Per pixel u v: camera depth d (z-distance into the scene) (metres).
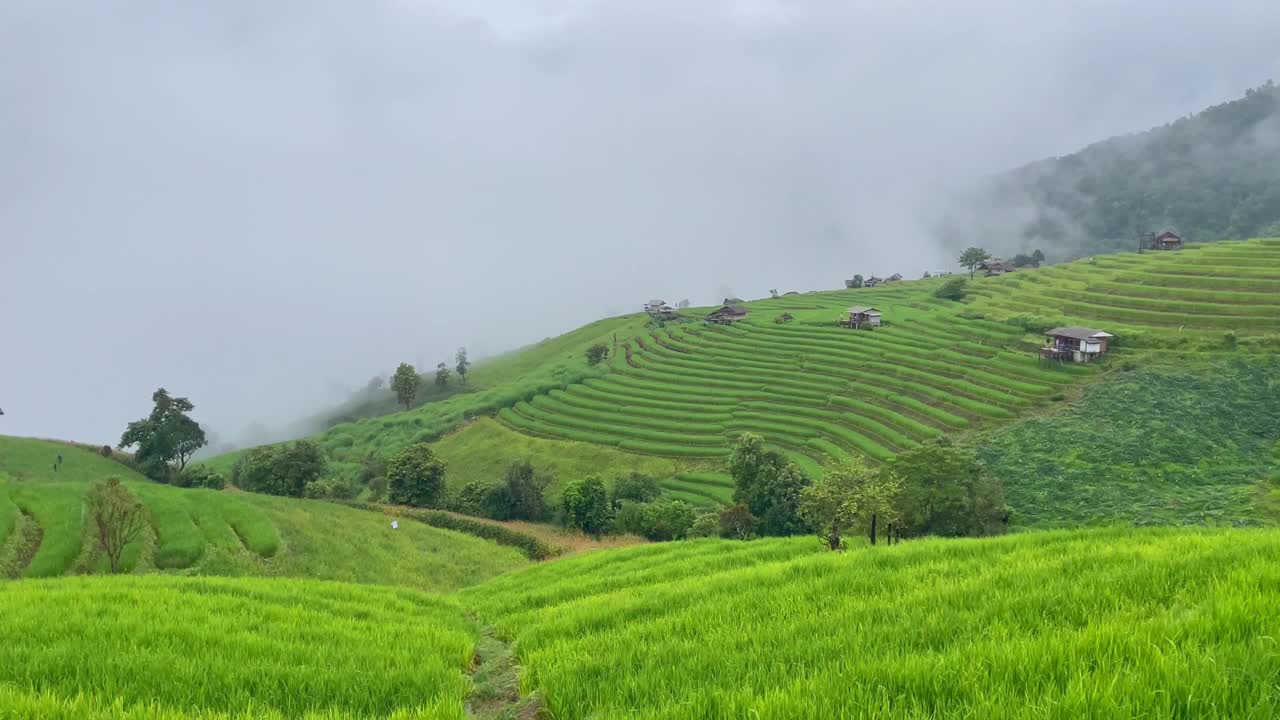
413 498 72.00
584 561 34.16
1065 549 17.14
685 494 78.94
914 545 20.88
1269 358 77.88
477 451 107.06
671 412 105.50
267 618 16.88
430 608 22.09
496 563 51.62
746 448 65.06
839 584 15.48
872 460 74.25
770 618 13.08
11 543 38.06
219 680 11.38
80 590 18.92
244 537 44.69
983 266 172.88
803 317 154.50
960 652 8.12
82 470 80.06
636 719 7.82
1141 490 56.38
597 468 92.94
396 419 135.00
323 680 11.67
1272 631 7.13
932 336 114.25
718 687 8.40
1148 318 98.06
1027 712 6.02
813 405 97.12
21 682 10.95
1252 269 106.19
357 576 42.72
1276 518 46.22
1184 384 75.75
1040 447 66.75
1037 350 96.50
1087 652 7.41
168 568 37.62
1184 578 10.69
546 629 15.79
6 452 80.00
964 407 82.62
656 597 17.34
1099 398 76.50
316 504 61.12
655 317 193.25
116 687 10.75
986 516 46.00
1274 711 5.64
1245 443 63.88
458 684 12.16
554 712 9.82
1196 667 6.31
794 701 7.20
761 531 61.59
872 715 6.57
